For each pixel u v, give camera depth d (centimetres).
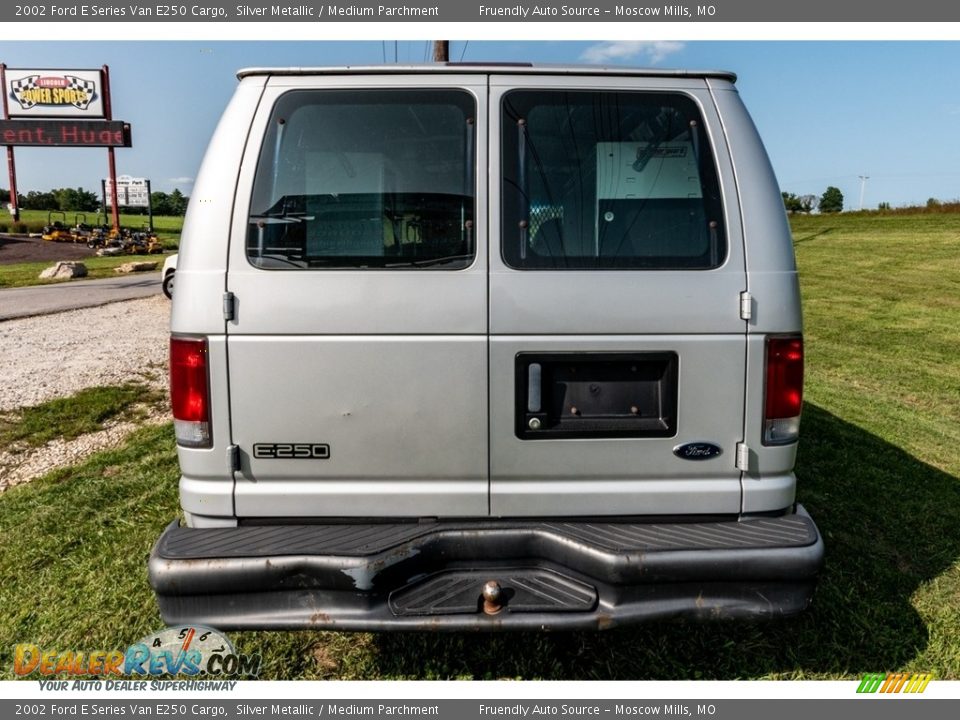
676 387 249
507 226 248
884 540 387
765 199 253
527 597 235
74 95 3569
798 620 310
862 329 1137
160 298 1494
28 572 341
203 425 247
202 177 249
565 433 250
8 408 609
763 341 250
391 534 243
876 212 3309
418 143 252
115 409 613
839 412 657
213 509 252
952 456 533
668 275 247
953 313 1264
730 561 230
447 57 902
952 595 331
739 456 253
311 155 251
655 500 254
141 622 304
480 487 252
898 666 284
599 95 255
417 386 247
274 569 229
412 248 247
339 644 295
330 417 247
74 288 1759
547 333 245
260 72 254
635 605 231
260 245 246
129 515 400
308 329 244
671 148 255
